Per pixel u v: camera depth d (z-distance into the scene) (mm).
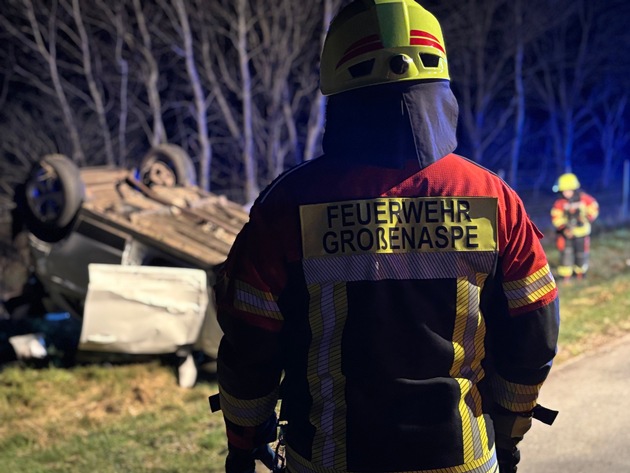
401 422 1600
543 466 4453
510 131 35969
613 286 10914
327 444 1636
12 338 8258
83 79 25562
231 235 8250
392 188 1622
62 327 9484
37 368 7988
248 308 1623
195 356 8039
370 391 1602
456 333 1620
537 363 1688
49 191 8070
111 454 5391
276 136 24234
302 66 24984
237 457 1806
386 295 1595
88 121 24172
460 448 1618
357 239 1605
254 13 23922
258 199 1685
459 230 1613
